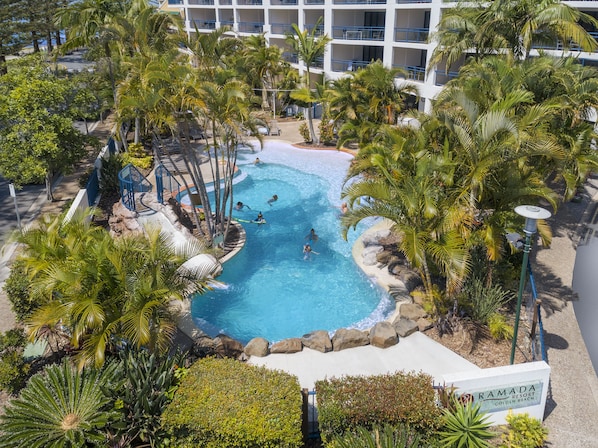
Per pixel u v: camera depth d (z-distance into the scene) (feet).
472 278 43.09
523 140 35.99
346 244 63.46
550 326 43.04
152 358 31.45
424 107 115.14
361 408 27.76
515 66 57.06
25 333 39.32
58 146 66.49
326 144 111.65
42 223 38.40
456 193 38.22
